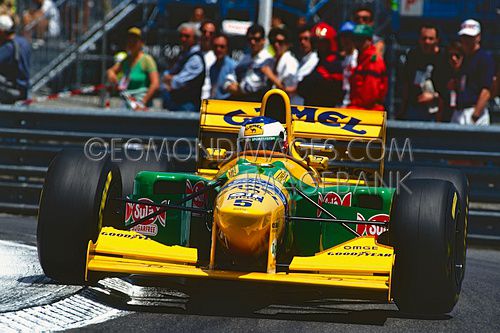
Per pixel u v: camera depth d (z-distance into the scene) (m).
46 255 20.86
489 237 34.72
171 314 19.94
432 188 20.78
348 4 57.66
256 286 23.64
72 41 63.78
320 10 61.06
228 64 41.19
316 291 23.39
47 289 21.38
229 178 22.48
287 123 25.12
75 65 62.56
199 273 19.61
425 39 40.47
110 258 20.92
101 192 21.28
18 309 19.16
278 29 38.28
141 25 64.62
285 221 21.50
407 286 20.28
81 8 63.72
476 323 20.48
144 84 43.09
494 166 35.34
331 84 37.25
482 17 57.84
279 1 59.75
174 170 27.59
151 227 23.22
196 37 42.19
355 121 28.66
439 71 40.66
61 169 21.31
